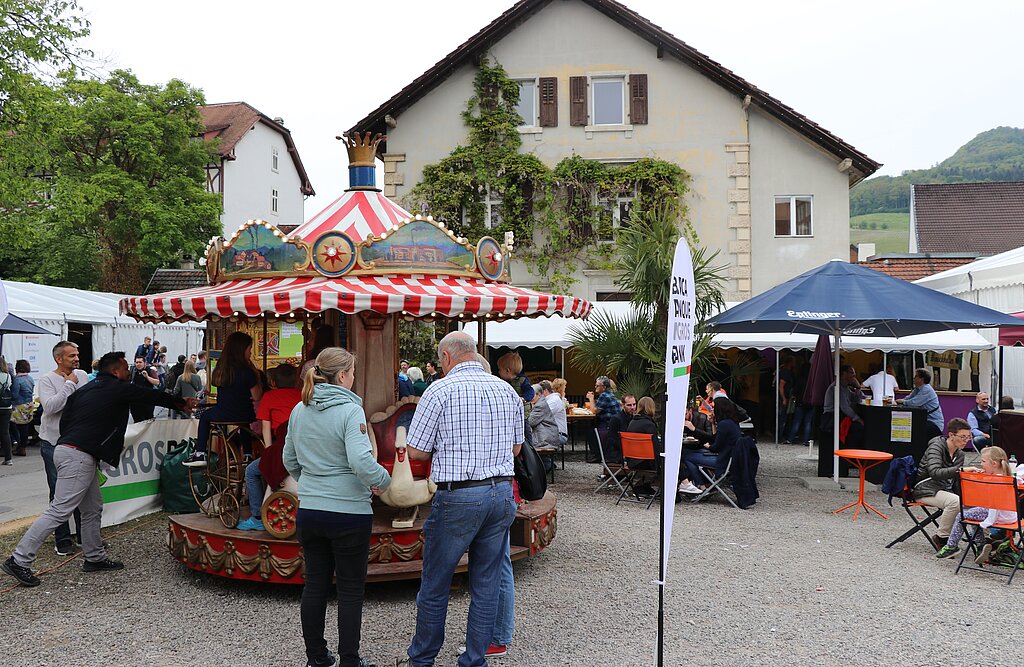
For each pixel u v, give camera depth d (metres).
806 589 7.36
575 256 23.80
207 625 6.25
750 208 23.67
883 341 18.22
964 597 7.16
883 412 13.51
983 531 8.41
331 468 5.04
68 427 7.38
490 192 24.16
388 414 7.71
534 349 21.89
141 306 7.84
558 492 12.25
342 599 5.11
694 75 23.75
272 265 7.93
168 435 10.22
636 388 13.70
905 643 6.03
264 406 6.96
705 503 11.50
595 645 5.91
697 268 13.82
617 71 23.88
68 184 28.98
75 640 5.95
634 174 23.45
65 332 19.48
